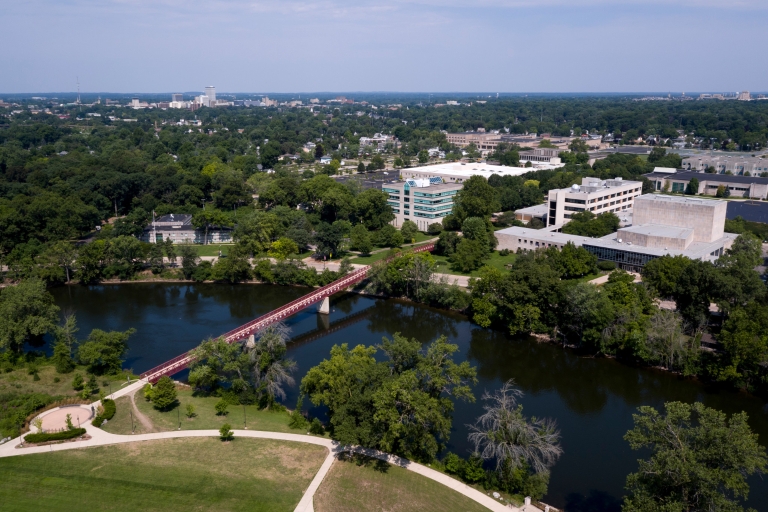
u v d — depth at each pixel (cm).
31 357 15625
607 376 16088
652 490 8806
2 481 10125
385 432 10975
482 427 12850
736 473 8325
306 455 11094
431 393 11669
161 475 10319
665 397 14938
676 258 19400
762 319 14938
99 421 12006
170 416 12525
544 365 17025
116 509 9500
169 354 17125
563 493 10738
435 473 10712
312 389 12331
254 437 11706
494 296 19275
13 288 16888
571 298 17200
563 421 13625
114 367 15038
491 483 10400
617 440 12719
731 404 14450
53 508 9494
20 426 11875
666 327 15862
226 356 13762
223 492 9894
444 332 19475
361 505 9694
